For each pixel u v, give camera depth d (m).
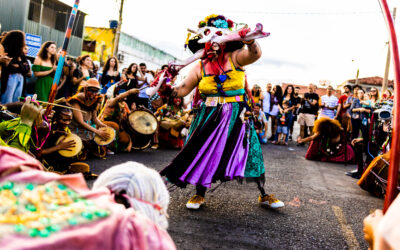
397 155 1.48
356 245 3.26
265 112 11.41
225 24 3.79
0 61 5.63
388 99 5.64
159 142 8.34
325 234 3.47
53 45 6.71
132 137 7.24
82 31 26.88
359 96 10.26
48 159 4.37
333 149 8.23
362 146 6.56
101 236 1.01
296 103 11.79
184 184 3.74
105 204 1.13
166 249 1.19
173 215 3.62
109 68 8.50
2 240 0.88
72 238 0.95
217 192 4.65
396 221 0.94
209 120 3.81
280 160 7.94
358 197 5.05
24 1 22.45
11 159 1.24
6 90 6.11
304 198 4.73
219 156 3.72
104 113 6.84
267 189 5.03
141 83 8.61
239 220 3.64
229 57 3.79
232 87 3.79
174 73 3.87
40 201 1.05
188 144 3.78
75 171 4.62
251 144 3.88
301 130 11.62
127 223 1.11
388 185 1.50
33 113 3.28
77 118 5.38
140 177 1.35
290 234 3.38
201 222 3.49
